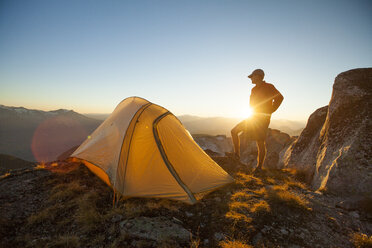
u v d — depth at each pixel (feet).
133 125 17.21
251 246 9.85
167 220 11.72
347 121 21.42
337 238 11.15
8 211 12.64
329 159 20.70
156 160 16.31
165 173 15.78
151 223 11.10
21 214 12.53
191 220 12.08
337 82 24.97
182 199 13.74
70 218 12.10
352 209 14.47
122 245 9.64
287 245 10.18
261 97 19.66
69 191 14.98
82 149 20.51
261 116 19.76
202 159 18.80
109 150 17.16
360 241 10.69
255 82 20.43
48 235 10.68
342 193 16.93
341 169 17.83
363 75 23.26
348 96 22.68
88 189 15.76
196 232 10.92
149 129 17.47
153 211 12.78
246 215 12.44
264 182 19.01
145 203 13.80
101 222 11.55
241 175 20.36
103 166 16.21
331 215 13.47
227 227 11.25
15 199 14.19
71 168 20.44
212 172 17.75
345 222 12.87
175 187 14.80
